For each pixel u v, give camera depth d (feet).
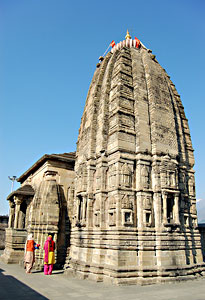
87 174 72.08
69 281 54.65
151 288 48.60
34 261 65.51
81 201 73.67
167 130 70.90
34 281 52.95
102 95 78.13
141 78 75.05
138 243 57.57
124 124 67.26
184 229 66.33
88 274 58.70
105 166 67.10
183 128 83.61
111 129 69.10
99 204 64.03
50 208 77.05
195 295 42.78
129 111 69.82
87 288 47.62
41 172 95.09
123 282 50.96
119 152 63.52
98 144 71.77
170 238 59.82
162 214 61.36
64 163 89.76
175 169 67.46
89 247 62.95
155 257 57.41
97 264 57.98
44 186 81.51
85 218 67.67
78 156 84.38
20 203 95.40
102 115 72.79
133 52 80.23
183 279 55.98
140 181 62.54
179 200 68.59
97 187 67.00
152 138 68.28
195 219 72.49
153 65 78.43
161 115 71.31
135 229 58.59
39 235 74.69
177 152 70.74
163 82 77.36
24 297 39.06
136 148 66.33
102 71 84.33
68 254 77.92
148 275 53.67
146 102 72.33
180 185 70.59
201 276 61.52
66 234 80.89
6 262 83.41
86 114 85.20
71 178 89.40
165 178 64.54
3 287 45.88
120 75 73.41
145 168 64.39
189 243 65.51
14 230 87.97
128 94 72.02
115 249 55.26
